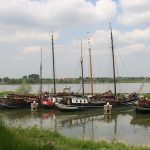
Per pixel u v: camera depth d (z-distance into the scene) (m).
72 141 25.23
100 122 52.03
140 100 63.06
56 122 51.88
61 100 66.50
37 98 74.31
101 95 77.00
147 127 46.38
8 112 66.56
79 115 61.22
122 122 51.78
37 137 24.84
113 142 28.62
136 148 25.55
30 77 158.38
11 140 14.87
